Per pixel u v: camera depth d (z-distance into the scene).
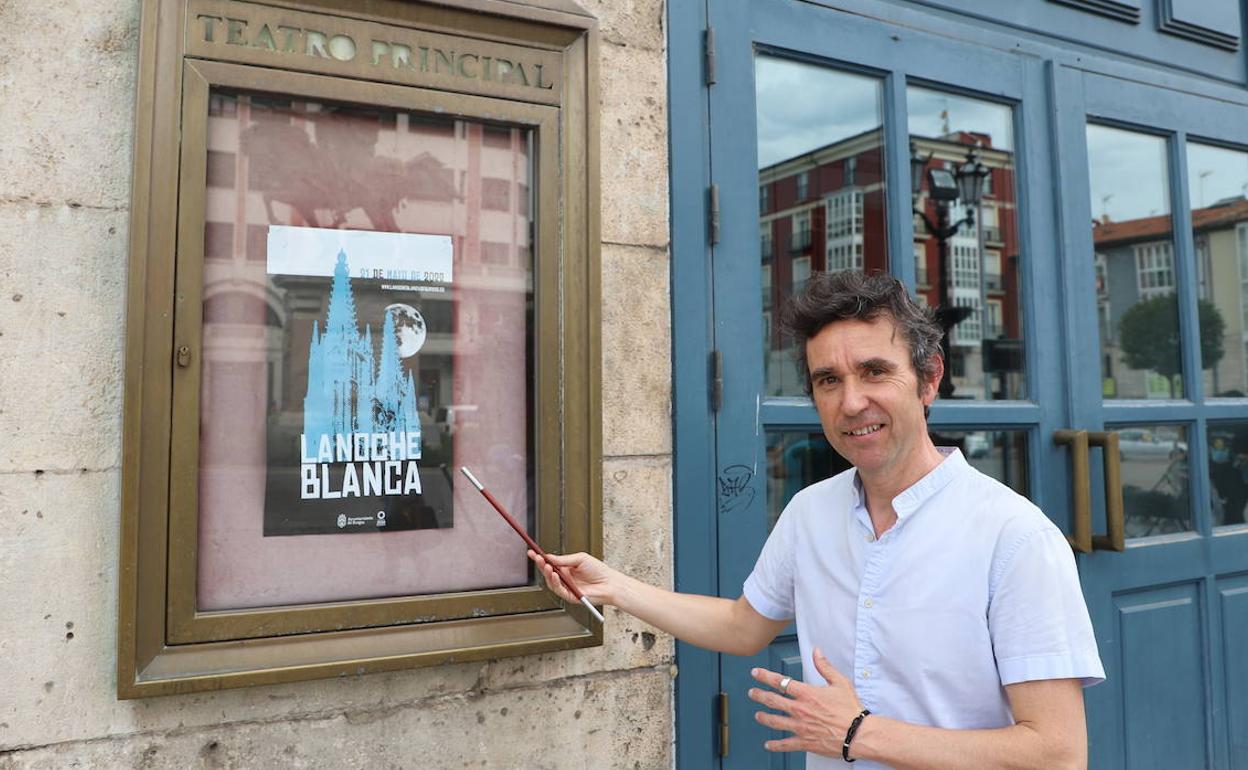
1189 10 3.05
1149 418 2.87
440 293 1.82
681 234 2.15
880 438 1.27
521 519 1.87
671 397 2.12
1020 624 1.18
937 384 1.35
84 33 1.58
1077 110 2.82
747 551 2.18
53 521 1.53
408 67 1.75
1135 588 2.78
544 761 1.89
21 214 1.53
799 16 2.38
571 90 1.91
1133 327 2.91
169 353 1.55
